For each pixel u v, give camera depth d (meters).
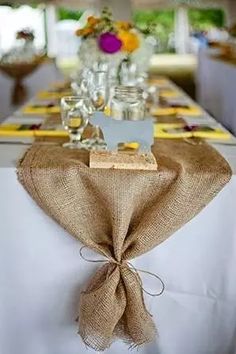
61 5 5.42
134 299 0.93
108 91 1.31
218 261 0.98
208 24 6.18
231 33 3.74
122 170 0.92
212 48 3.74
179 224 0.92
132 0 5.39
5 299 1.01
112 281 0.92
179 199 0.91
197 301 1.01
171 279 1.00
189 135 1.24
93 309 0.91
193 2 5.41
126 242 0.92
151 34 2.22
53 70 3.65
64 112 1.15
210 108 3.35
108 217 0.93
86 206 0.93
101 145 1.11
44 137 1.22
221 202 0.94
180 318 1.02
